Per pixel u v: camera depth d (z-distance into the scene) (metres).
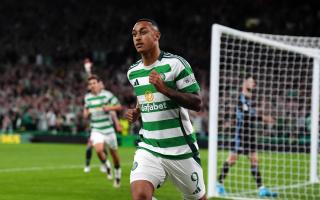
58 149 43.16
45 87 61.25
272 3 72.00
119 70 65.88
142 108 10.64
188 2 75.62
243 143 19.89
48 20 77.00
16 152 39.81
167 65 10.38
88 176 24.69
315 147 23.02
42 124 54.25
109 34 73.69
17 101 57.12
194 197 10.86
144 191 10.18
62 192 19.75
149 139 10.59
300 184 22.44
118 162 21.39
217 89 18.83
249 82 19.94
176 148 10.46
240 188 20.84
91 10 77.50
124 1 77.81
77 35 74.38
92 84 22.11
